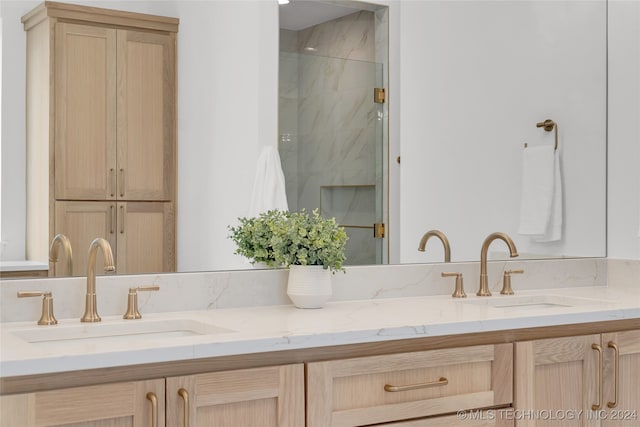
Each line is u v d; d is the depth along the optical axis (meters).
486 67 3.08
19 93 2.21
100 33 2.32
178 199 2.42
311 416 1.92
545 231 3.20
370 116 2.79
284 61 2.61
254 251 2.50
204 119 2.46
